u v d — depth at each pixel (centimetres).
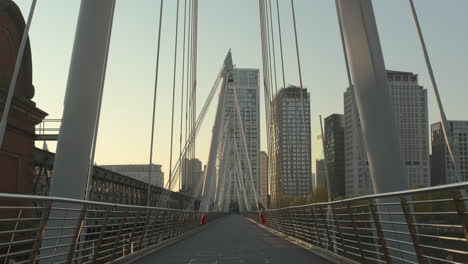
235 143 15075
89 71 1443
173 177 4825
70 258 1131
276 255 1833
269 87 5850
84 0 1467
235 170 18625
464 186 609
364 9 1299
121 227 1570
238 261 1611
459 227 684
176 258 1736
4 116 1089
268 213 4994
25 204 2855
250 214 10075
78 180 1405
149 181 2872
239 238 3203
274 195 5628
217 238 3200
